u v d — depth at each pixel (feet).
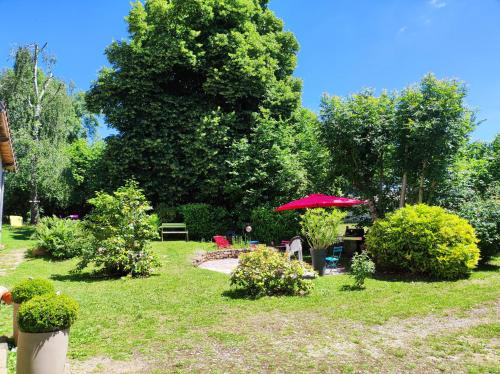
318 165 59.06
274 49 74.90
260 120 64.34
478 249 34.68
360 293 28.30
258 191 61.41
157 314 23.75
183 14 68.85
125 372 15.70
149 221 39.04
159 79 69.67
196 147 64.64
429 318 22.12
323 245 37.06
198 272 37.99
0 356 16.31
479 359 16.39
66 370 15.71
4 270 38.32
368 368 15.72
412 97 46.21
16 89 81.46
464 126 44.60
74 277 36.22
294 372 15.49
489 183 52.39
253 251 30.14
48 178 77.46
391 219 37.01
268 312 24.03
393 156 48.16
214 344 18.67
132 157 65.62
